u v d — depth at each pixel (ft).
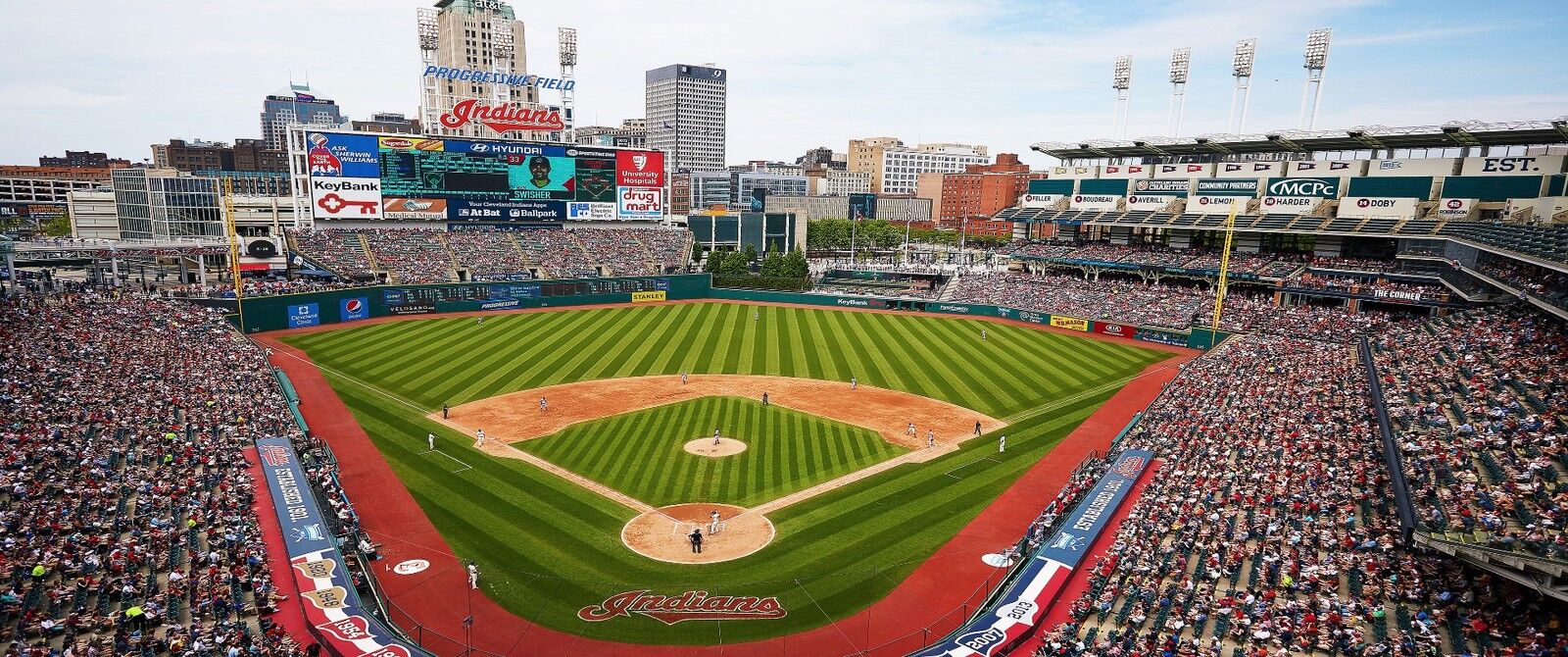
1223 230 320.91
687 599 100.58
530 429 165.27
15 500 102.17
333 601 92.43
